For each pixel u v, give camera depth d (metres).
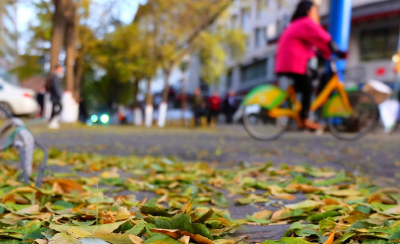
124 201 1.97
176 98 37.06
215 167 4.00
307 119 6.54
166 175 3.18
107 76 26.50
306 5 6.23
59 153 4.36
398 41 18.80
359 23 19.78
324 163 4.27
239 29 20.05
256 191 2.63
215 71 21.02
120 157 4.69
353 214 1.72
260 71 31.56
